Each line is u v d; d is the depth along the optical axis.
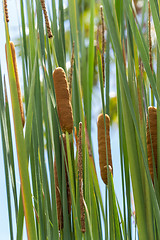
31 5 1.38
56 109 1.33
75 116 1.39
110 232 1.31
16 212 1.38
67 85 1.28
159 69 1.28
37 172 1.31
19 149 1.19
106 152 1.28
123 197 1.39
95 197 1.34
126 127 1.27
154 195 1.21
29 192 1.19
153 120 1.31
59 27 1.41
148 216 1.26
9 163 1.38
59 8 1.42
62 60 1.39
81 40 1.40
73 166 1.35
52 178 1.28
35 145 1.31
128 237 1.38
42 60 1.31
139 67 1.31
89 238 1.27
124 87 1.21
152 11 1.23
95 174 1.30
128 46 1.29
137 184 1.26
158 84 1.28
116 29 1.23
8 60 1.20
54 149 1.34
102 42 1.29
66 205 1.32
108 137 1.32
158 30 1.23
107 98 1.40
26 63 1.40
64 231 1.31
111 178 1.30
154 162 1.28
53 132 1.34
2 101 1.37
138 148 1.27
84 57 1.38
